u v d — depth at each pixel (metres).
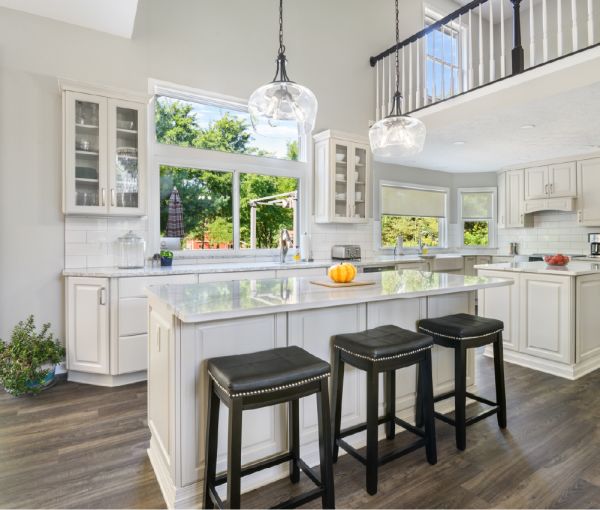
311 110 2.53
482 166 6.34
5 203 3.06
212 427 1.56
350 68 5.07
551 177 5.76
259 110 2.50
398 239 5.97
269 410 1.81
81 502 1.66
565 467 1.90
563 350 3.12
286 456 1.75
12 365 2.73
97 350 2.99
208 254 4.08
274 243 4.57
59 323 3.26
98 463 1.95
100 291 2.97
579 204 5.48
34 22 3.15
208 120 4.14
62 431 2.28
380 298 1.92
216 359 1.58
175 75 3.79
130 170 3.33
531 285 3.33
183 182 3.95
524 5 6.28
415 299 2.36
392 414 2.18
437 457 1.99
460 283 2.38
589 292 3.26
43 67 3.18
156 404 1.90
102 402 2.70
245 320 1.74
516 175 6.18
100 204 3.19
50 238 3.22
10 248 3.08
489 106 3.80
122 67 3.53
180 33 3.83
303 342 1.91
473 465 1.92
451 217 6.85
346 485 1.78
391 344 1.79
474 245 6.86
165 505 1.65
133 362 3.05
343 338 1.89
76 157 3.14
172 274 3.20
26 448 2.09
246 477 1.76
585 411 2.50
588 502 1.65
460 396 2.06
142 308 3.08
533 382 3.01
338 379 1.93
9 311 3.09
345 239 5.02
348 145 4.64
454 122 4.13
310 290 2.09
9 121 3.07
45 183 3.20
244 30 4.22
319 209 4.68
